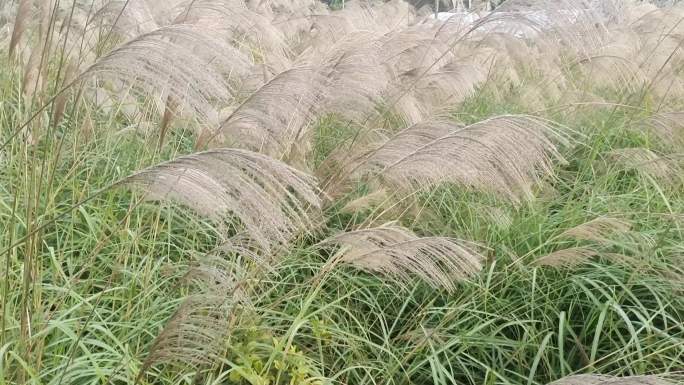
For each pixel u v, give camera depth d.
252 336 3.26
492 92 5.81
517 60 5.72
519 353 3.60
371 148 3.74
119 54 2.28
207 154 2.06
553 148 2.88
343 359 3.56
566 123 5.52
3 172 4.02
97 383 2.92
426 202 4.09
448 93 4.47
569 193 4.88
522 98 5.55
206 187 2.11
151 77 2.27
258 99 2.90
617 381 2.14
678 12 7.07
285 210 3.49
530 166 2.92
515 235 4.21
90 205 3.93
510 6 5.08
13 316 2.93
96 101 3.99
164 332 2.33
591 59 5.68
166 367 3.04
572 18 4.98
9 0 5.17
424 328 3.46
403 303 3.84
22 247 3.47
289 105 2.92
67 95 2.81
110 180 4.30
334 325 3.63
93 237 3.68
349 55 3.99
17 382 2.71
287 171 2.16
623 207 4.60
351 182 3.58
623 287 3.63
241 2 4.15
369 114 3.92
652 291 3.70
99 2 4.55
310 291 3.37
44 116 3.90
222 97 2.35
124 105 4.21
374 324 3.89
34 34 4.71
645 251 3.88
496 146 2.82
